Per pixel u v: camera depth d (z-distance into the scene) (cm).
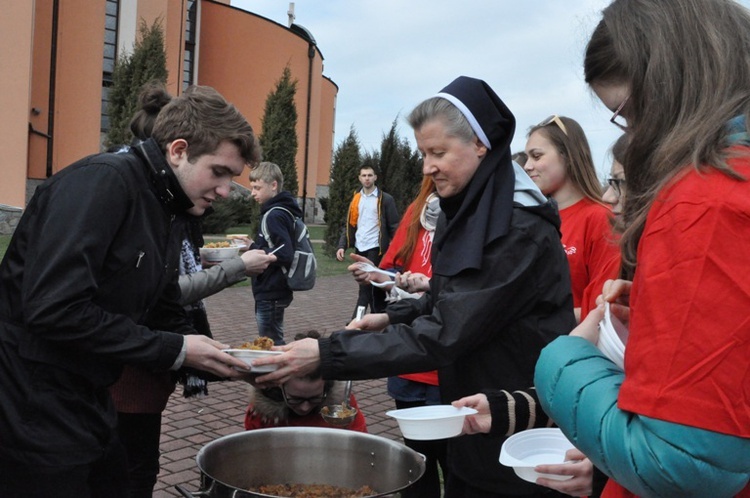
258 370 208
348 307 1074
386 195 931
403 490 192
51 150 1881
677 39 115
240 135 199
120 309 192
